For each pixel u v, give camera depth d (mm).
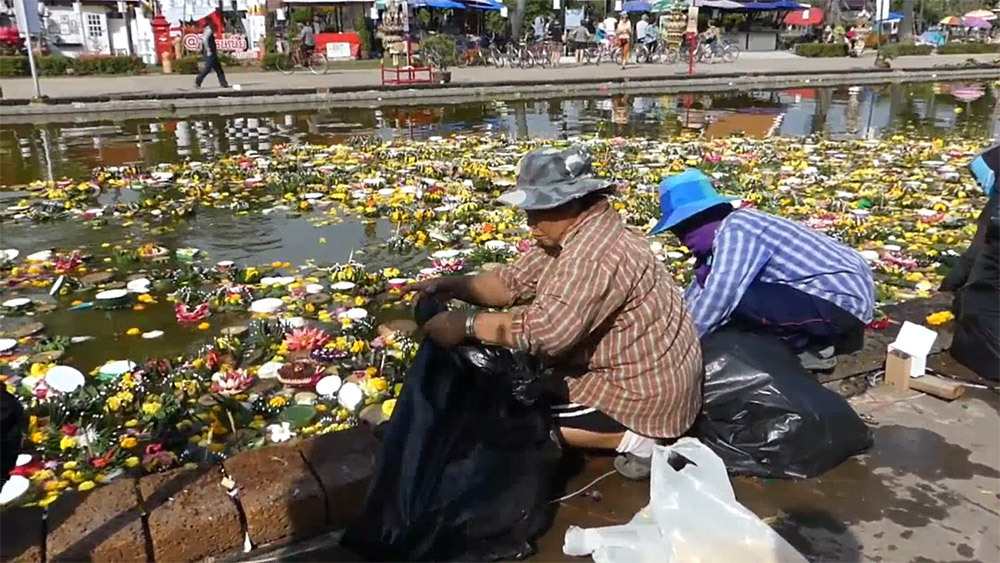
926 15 58781
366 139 11898
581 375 2869
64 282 5387
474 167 9352
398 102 18016
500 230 6797
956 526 2684
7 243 6512
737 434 2990
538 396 2779
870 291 3457
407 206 7543
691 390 2824
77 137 12758
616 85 20141
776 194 8141
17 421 2162
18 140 12453
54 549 2389
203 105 16406
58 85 19172
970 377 3734
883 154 10578
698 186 3350
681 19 27734
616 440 2900
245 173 9195
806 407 2924
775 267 3410
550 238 2686
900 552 2559
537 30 30344
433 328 2680
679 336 2771
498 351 2727
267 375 4117
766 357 3041
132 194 8320
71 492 2660
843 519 2723
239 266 5945
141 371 4059
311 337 4438
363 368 4176
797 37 40156
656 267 2732
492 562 2516
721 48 29141
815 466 2945
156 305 5141
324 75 22766
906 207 7707
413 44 21109
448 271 5684
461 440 2557
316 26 33562
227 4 31828
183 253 6125
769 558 2324
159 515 2529
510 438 2615
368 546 2525
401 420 2525
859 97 19469
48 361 4285
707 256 3416
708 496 2439
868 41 34844
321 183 8672
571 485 2885
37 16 16297
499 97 18922
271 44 26828
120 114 15594
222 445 3463
